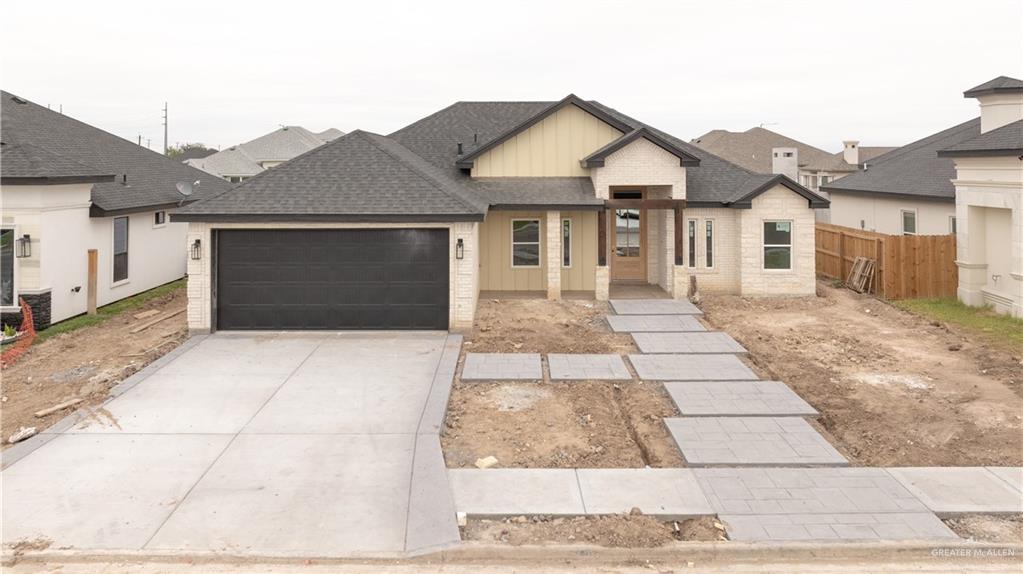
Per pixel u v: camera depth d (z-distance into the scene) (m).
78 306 16.56
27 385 11.51
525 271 19.66
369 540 6.57
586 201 17.88
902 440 9.11
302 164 15.70
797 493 7.47
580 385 11.42
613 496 7.40
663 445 8.98
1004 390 11.01
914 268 18.59
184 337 14.51
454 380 11.66
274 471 8.04
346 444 8.83
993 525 6.86
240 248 14.70
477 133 22.34
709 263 19.48
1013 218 15.70
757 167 44.91
